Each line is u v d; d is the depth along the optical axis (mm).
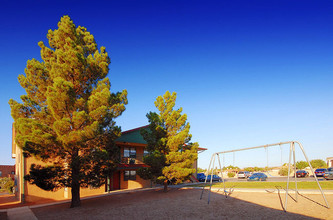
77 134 13258
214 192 19953
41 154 13578
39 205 17031
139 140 26734
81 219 11781
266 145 14555
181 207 13766
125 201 16938
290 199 14602
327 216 9992
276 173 45312
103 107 14500
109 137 16250
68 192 20516
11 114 14234
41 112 14430
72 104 13984
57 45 15992
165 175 19953
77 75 14984
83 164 14180
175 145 19797
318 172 33094
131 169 26094
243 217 10695
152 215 12031
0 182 37812
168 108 21125
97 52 17094
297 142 12945
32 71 14828
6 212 15180
